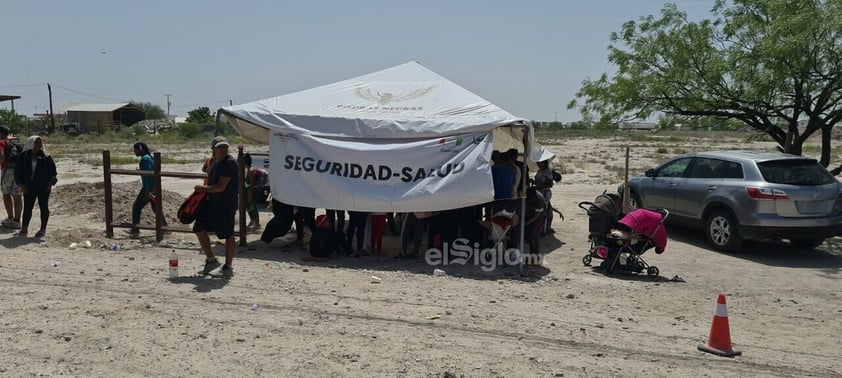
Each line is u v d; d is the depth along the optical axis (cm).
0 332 579
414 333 608
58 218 1259
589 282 859
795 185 1023
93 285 751
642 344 602
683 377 522
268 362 524
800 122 1406
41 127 7238
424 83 1148
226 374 498
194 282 778
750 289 848
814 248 1141
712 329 591
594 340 607
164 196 1419
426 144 955
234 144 4891
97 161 3253
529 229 989
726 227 1086
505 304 727
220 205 806
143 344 557
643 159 4028
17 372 491
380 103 1066
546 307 722
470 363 535
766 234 1020
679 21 1412
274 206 1042
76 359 520
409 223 988
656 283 866
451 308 699
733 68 1309
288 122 1013
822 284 885
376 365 524
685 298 793
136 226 1059
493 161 1008
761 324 692
